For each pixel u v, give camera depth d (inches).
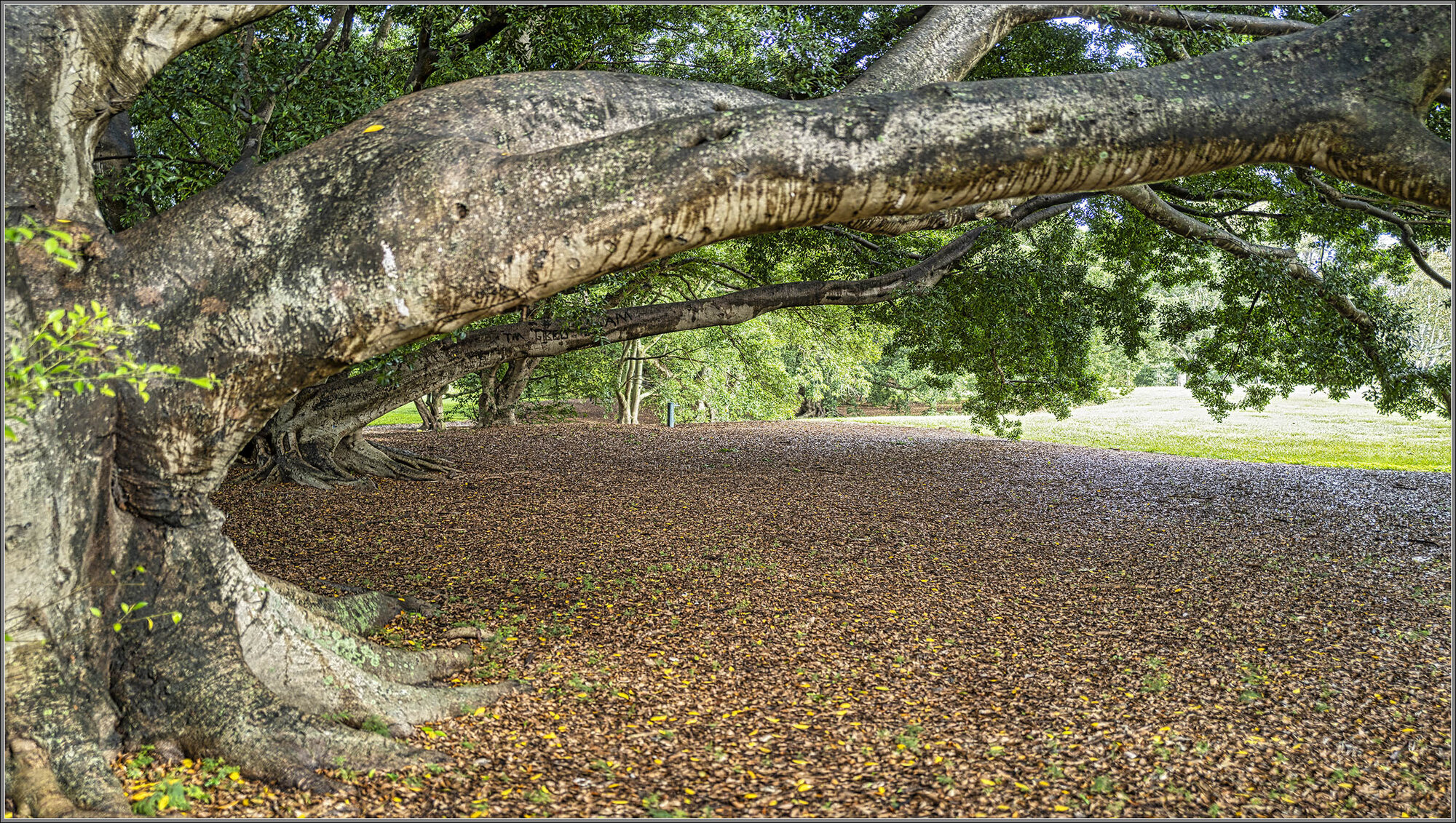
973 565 312.0
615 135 154.6
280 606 171.3
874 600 264.8
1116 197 494.0
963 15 234.4
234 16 151.3
